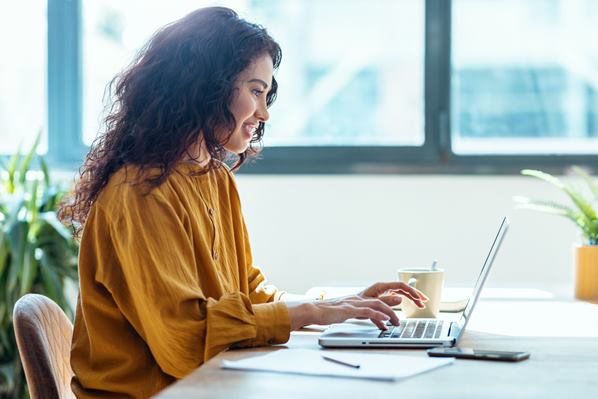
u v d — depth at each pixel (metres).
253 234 3.46
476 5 3.45
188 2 3.57
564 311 1.83
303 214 3.44
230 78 1.63
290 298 1.92
